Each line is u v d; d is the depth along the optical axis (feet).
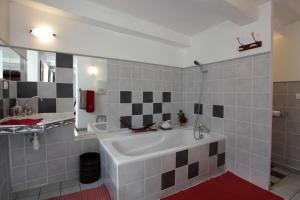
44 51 6.41
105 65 7.84
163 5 6.52
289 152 8.08
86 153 7.29
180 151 6.20
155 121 9.52
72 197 5.81
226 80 7.86
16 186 6.03
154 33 8.23
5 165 5.37
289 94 8.05
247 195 3.68
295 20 7.60
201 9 6.79
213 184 4.09
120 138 7.48
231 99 7.62
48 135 6.51
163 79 9.73
